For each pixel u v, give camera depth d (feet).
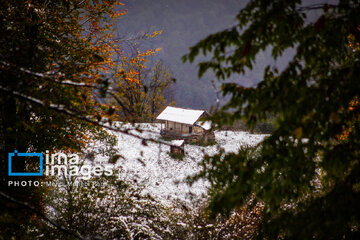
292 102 7.34
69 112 8.71
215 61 7.77
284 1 7.29
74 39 20.99
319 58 8.14
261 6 7.29
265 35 7.63
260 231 11.36
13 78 8.33
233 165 9.76
